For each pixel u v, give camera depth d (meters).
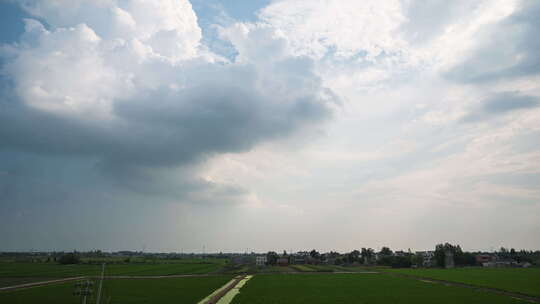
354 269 169.12
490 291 73.88
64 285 80.38
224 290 76.06
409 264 189.88
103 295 66.50
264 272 144.38
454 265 192.75
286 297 65.75
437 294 69.62
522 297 64.44
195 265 196.62
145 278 108.56
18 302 55.97
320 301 60.81
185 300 60.91
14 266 159.38
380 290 77.44
